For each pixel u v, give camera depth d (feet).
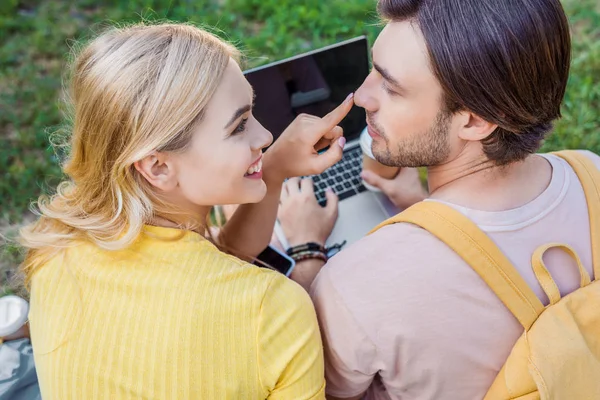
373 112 3.84
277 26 11.16
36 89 10.19
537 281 3.42
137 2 11.55
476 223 3.47
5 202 8.78
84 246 3.81
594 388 3.30
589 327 3.37
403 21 3.48
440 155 3.76
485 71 3.26
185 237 3.70
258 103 5.84
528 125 3.50
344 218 6.20
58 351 3.63
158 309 3.47
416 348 3.49
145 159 3.59
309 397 3.67
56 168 8.99
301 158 4.66
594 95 9.83
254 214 4.96
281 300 3.60
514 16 3.22
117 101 3.47
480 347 3.47
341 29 11.06
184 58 3.48
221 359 3.44
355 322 3.60
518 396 3.38
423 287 3.43
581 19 11.17
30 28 11.30
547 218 3.55
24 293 6.76
